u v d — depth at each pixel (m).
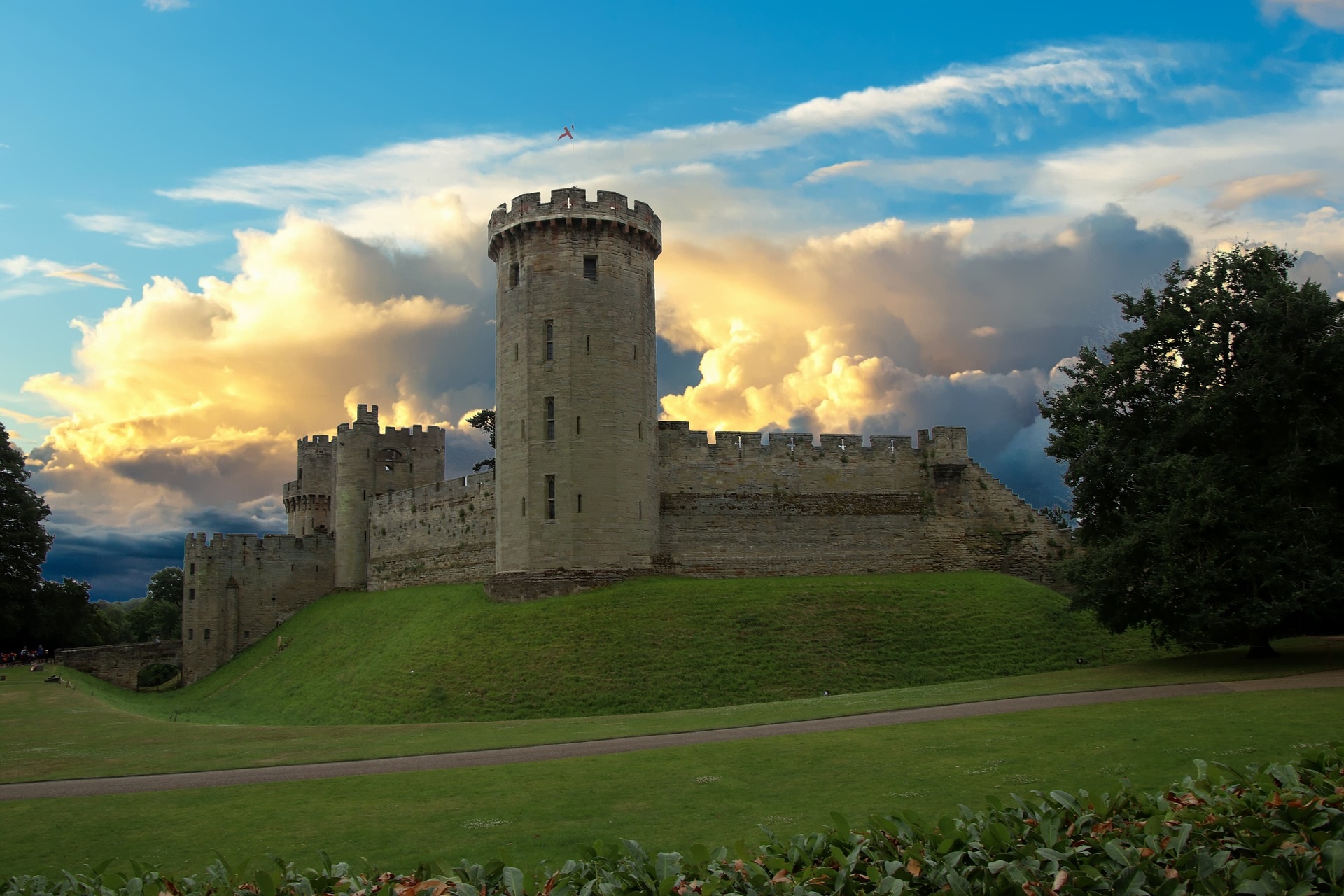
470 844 17.98
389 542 87.69
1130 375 46.69
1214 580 40.47
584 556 60.19
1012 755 23.72
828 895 11.76
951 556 71.56
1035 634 53.09
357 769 27.02
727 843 17.30
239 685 73.44
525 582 60.31
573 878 12.45
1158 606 42.81
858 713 34.56
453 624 58.97
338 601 88.31
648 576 62.31
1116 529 47.25
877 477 71.81
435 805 21.33
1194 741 23.70
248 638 90.62
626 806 20.59
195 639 88.19
